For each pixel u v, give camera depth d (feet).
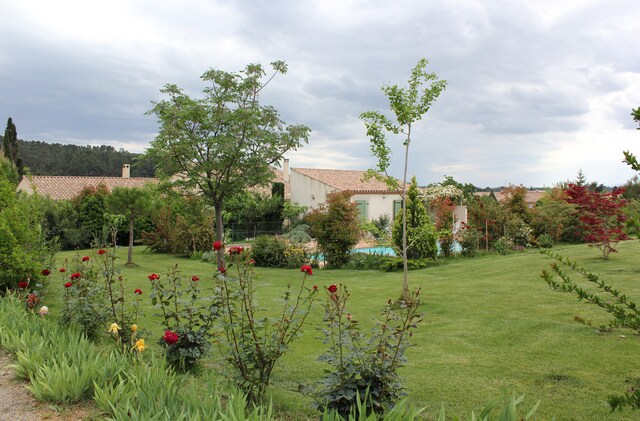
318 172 109.19
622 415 12.75
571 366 16.56
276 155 48.08
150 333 18.67
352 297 33.65
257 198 96.94
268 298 32.99
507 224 62.75
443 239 58.54
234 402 9.34
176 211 76.54
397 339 12.27
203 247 71.51
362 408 9.00
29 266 28.27
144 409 9.41
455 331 22.35
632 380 14.94
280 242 59.47
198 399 10.01
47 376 12.03
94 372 12.07
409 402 14.07
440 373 16.72
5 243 28.04
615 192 38.29
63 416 10.85
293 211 97.86
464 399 14.35
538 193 149.79
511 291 30.86
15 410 11.24
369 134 29.50
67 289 20.12
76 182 111.45
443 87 28.37
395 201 104.42
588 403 13.57
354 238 55.72
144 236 77.71
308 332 23.67
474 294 31.12
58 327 17.06
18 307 20.20
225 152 43.83
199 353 16.05
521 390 14.85
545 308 25.25
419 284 37.65
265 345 13.50
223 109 46.37
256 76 46.75
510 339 20.38
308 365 18.31
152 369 11.57
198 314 17.08
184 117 44.11
